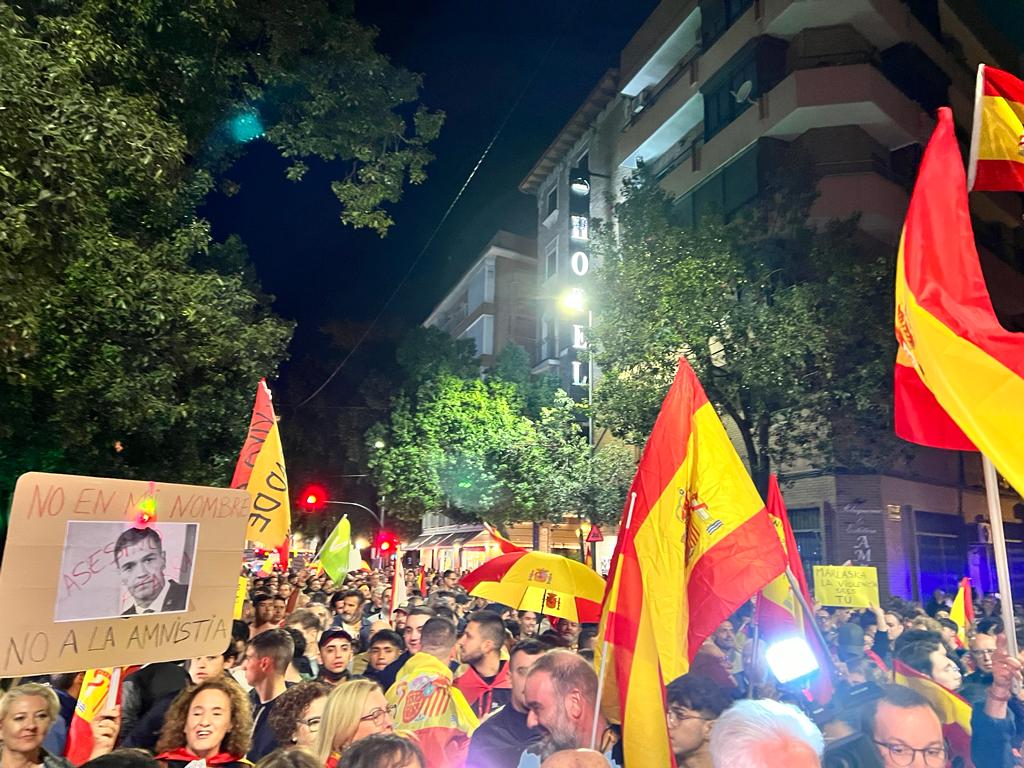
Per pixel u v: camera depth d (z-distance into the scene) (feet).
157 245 34.32
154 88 34.12
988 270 92.94
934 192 14.40
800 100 72.79
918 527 75.36
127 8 30.86
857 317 52.39
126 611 10.69
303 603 35.53
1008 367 12.62
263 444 28.60
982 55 102.53
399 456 108.27
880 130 75.92
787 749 7.72
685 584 12.71
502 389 111.04
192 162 42.47
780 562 12.95
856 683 20.29
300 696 13.61
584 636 19.95
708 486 13.10
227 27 37.24
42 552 9.97
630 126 105.29
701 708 11.82
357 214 44.70
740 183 78.95
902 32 79.30
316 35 41.98
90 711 12.42
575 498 90.33
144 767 9.88
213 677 13.17
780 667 14.32
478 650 19.21
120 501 10.76
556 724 11.29
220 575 11.84
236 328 39.32
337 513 148.66
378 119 43.73
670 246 56.54
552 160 134.72
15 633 9.67
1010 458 12.24
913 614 32.99
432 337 112.47
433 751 14.85
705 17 90.53
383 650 21.12
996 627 24.08
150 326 30.96
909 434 15.21
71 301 28.37
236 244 52.11
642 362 56.18
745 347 52.75
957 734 14.49
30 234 20.40
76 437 29.37
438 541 165.17
